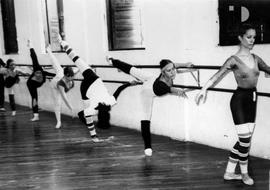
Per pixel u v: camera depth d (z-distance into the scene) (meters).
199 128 5.73
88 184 4.25
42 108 10.12
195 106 5.73
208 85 3.93
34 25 9.87
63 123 8.08
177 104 6.00
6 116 9.30
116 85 7.31
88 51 7.86
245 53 3.86
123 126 7.33
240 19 4.93
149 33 6.34
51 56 7.38
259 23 4.73
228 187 3.94
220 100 5.32
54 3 9.16
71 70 7.27
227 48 5.10
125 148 5.75
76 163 5.11
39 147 6.11
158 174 4.46
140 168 4.73
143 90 5.13
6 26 11.57
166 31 6.00
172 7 5.84
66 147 6.02
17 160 5.41
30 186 4.29
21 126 7.95
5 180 4.55
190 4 5.55
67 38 8.50
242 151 3.94
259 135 4.86
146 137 5.28
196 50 5.54
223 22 5.12
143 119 5.26
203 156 5.10
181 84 5.85
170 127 6.21
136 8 6.97
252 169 4.46
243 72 3.80
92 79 5.80
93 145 6.06
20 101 11.20
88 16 7.73
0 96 10.21
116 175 4.51
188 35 5.64
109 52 7.30
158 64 6.23
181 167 4.68
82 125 7.77
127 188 4.06
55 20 9.24
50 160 5.32
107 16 7.31
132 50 6.75
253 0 4.77
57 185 4.28
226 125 5.29
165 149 5.55
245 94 3.85
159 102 6.35
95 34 7.61
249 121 3.89
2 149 6.11
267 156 4.80
